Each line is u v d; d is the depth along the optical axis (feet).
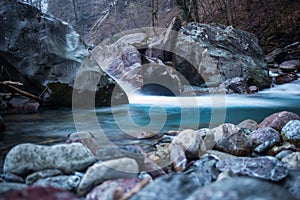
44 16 22.56
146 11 75.97
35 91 21.88
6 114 18.84
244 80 28.48
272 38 51.60
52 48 21.52
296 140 11.25
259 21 55.57
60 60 21.43
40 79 21.21
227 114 19.36
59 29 22.91
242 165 7.98
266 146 10.77
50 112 19.62
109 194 5.45
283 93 29.45
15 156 7.78
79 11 101.81
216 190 3.63
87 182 6.64
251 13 57.62
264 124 13.07
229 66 29.37
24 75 21.39
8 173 7.66
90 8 101.55
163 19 69.92
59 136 13.37
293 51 44.24
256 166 7.82
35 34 21.72
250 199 3.39
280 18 53.42
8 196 3.67
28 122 16.47
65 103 20.77
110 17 83.76
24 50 21.47
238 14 58.75
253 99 25.13
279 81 33.27
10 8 21.44
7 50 21.04
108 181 6.02
